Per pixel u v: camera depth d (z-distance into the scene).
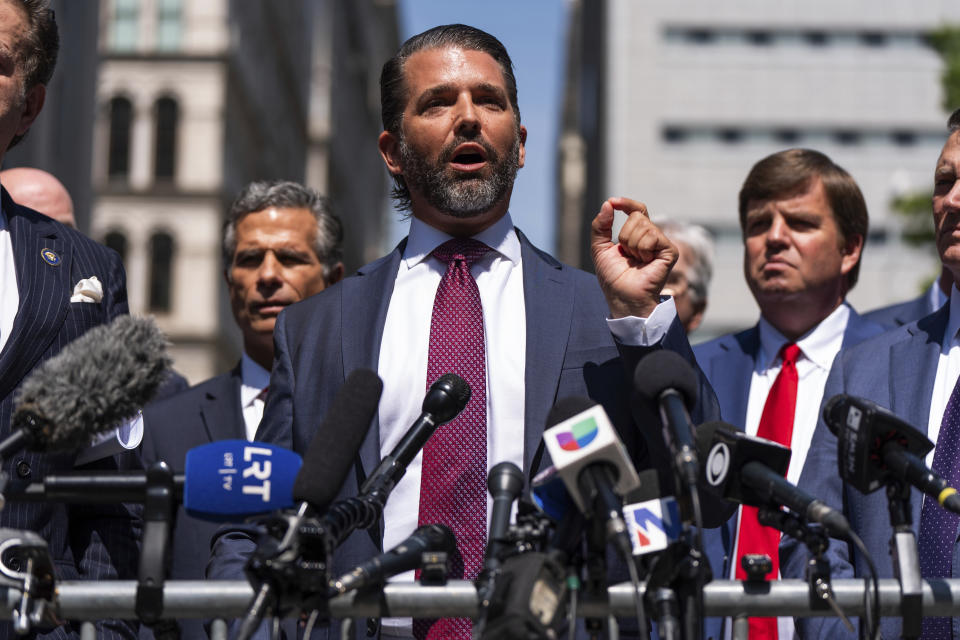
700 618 2.18
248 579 2.10
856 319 4.11
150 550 2.24
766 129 44.56
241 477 2.18
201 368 30.41
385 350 2.90
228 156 32.12
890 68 44.59
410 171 2.99
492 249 3.00
